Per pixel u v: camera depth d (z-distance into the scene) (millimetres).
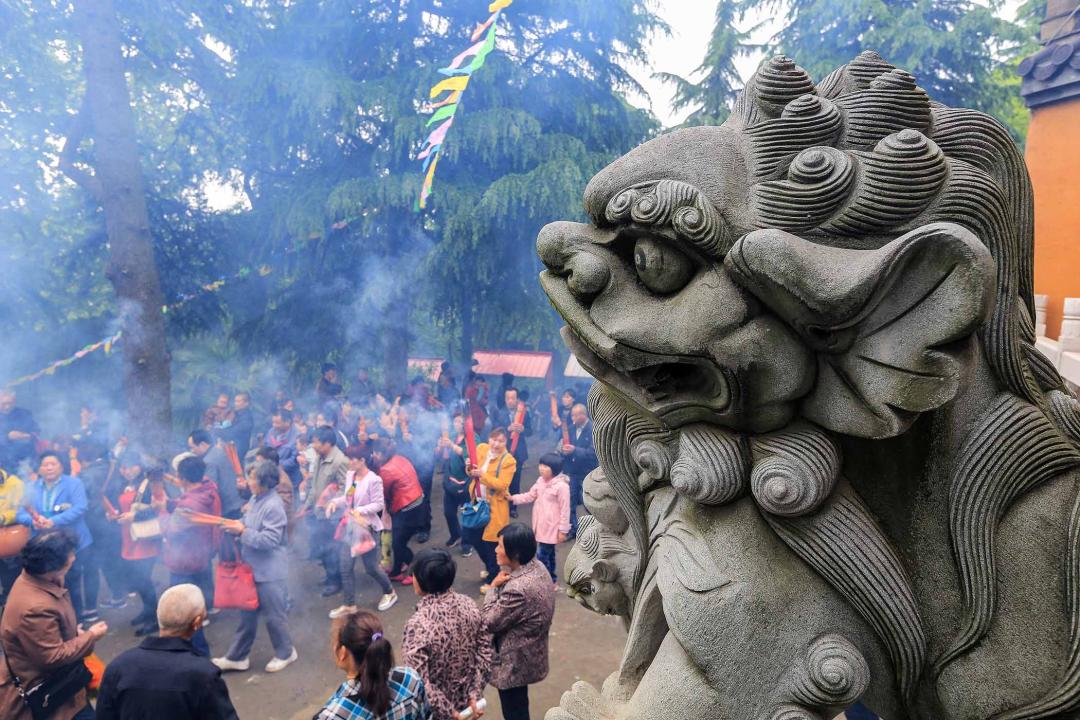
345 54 9789
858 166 1231
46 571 2932
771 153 1312
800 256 1138
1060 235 5375
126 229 6711
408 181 8781
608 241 1420
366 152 9602
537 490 5477
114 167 6629
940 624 1296
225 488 5414
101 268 10141
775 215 1252
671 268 1320
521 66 9953
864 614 1288
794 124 1306
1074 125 5246
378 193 8680
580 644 4762
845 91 1398
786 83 1338
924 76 10773
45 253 9875
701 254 1284
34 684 2902
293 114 8797
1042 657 1210
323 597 5625
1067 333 4211
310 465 6566
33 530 4793
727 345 1241
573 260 1433
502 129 8883
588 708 1488
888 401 1164
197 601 2598
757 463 1309
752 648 1273
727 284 1253
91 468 5414
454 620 2871
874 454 1321
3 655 3035
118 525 5344
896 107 1303
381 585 5305
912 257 1092
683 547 1371
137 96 10117
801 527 1301
